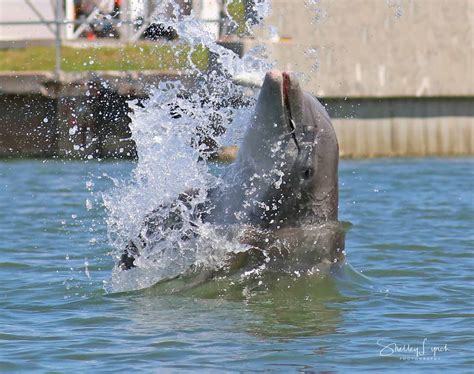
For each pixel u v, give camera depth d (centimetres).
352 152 7469
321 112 2642
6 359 2177
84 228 3938
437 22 7400
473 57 7469
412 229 3938
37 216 4256
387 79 7375
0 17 7862
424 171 6219
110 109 7081
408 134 7512
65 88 7081
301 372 2080
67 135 7106
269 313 2533
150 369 2095
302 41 7162
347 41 7288
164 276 2808
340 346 2266
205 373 2067
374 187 5341
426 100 7512
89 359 2172
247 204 2702
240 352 2212
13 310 2608
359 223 4091
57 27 7144
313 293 2684
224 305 2608
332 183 2705
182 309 2577
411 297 2730
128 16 7312
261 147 2589
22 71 7325
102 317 2516
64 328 2425
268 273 2720
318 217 2730
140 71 7019
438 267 3172
